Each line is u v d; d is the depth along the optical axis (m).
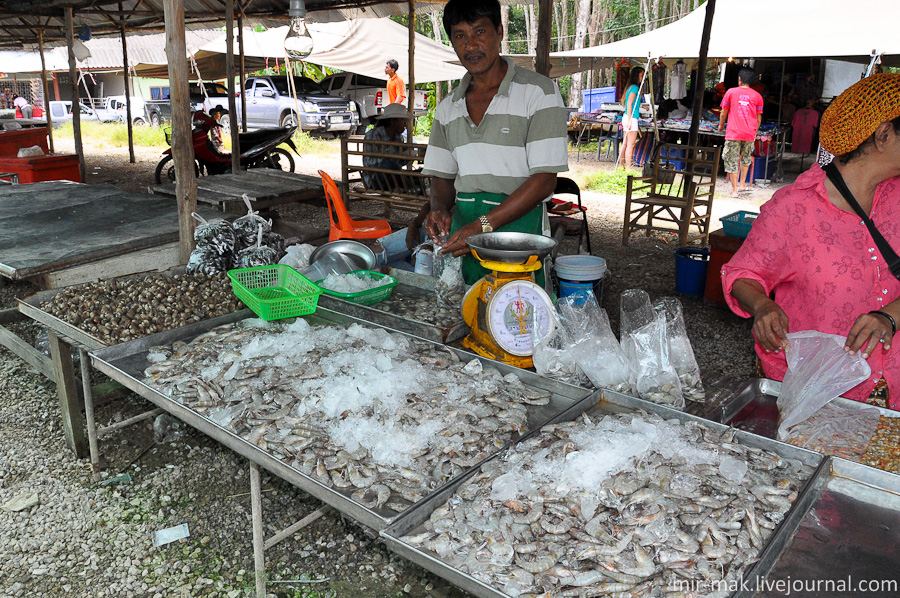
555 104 2.52
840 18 9.29
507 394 2.00
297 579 2.47
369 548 2.64
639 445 1.59
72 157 8.41
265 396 1.99
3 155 9.69
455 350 2.32
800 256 1.86
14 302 5.18
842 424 1.75
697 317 5.09
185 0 9.93
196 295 3.15
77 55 9.03
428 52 13.73
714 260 5.20
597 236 7.75
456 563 1.27
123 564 2.54
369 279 3.04
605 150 15.85
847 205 1.78
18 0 9.00
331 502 1.54
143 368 2.29
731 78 12.67
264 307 2.64
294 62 21.19
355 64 13.82
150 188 5.80
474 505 1.44
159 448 3.32
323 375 2.09
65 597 2.38
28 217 4.81
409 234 3.62
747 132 10.08
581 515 1.39
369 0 8.95
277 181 5.96
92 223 4.66
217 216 4.81
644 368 2.05
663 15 25.59
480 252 2.19
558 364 2.13
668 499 1.42
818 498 1.49
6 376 4.04
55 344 3.05
